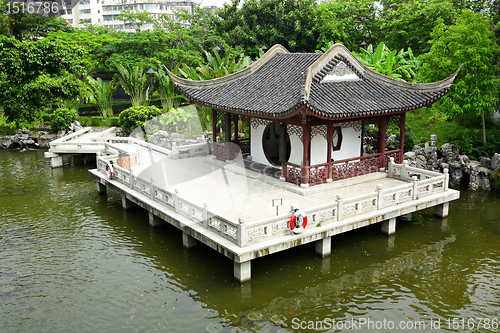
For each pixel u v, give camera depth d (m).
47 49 20.59
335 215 13.80
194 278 12.93
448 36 24.16
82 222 17.45
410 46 39.19
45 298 11.94
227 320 10.89
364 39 46.19
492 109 23.36
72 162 28.06
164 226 16.91
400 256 14.39
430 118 25.42
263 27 44.25
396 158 19.52
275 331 10.45
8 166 27.06
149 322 10.84
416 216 17.98
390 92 18.38
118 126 35.31
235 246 12.03
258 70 20.67
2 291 12.27
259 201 15.45
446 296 12.09
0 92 19.67
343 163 17.97
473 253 14.69
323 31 41.88
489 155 23.61
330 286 12.52
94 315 11.14
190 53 38.44
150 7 85.25
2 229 16.77
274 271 13.25
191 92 19.80
